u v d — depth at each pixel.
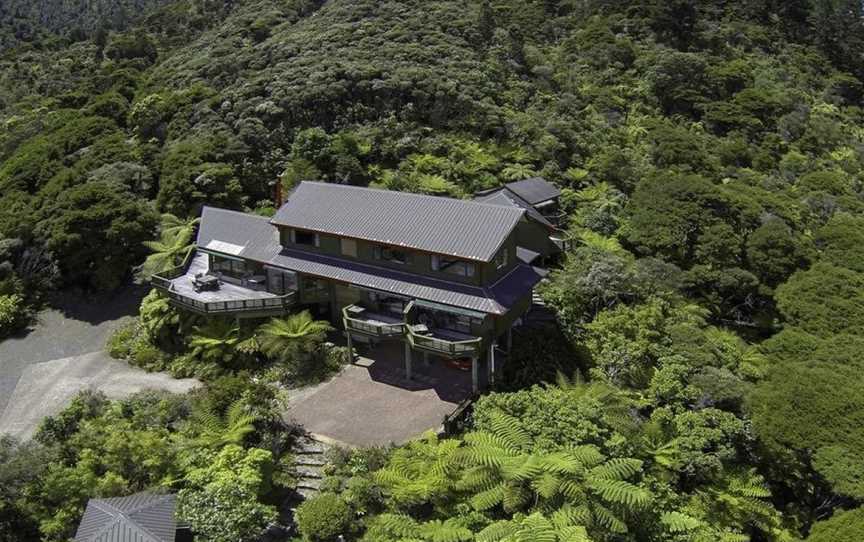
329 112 56.25
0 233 44.97
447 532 19.38
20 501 21.17
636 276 38.69
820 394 30.28
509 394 25.62
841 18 94.69
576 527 18.52
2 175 52.62
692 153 59.94
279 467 24.47
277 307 33.75
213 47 75.00
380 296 32.50
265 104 55.38
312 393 30.05
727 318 44.56
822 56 89.50
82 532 18.78
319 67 60.53
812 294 42.84
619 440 23.64
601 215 48.53
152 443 23.42
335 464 24.48
